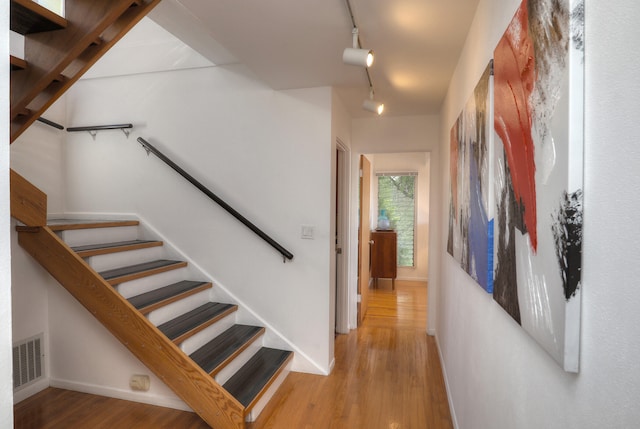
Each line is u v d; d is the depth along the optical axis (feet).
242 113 10.06
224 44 7.30
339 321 13.00
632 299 1.65
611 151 1.84
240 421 6.71
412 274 22.08
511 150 3.37
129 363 8.13
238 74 10.09
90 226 9.27
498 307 4.02
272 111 9.87
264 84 9.93
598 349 1.94
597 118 1.98
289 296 9.84
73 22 5.20
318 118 9.61
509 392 3.58
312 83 9.37
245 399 7.33
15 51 9.61
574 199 2.15
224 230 10.18
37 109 6.01
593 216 2.02
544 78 2.56
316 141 9.62
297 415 7.73
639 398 1.59
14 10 4.74
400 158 22.07
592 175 2.03
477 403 5.08
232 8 5.98
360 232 13.88
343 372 9.80
